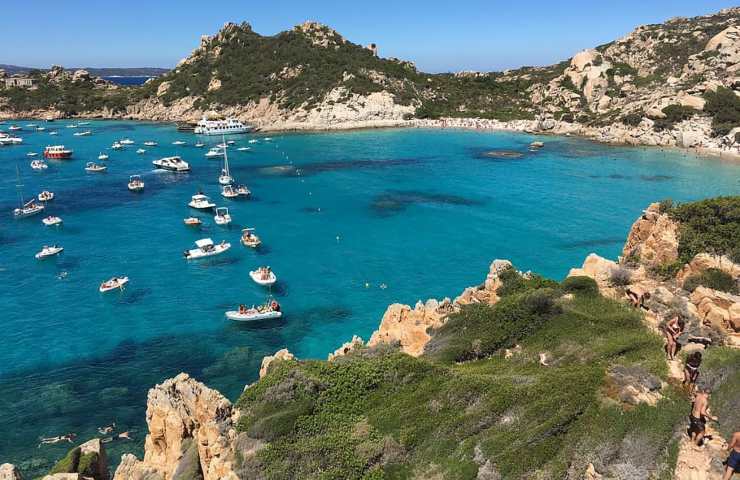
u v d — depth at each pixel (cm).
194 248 8419
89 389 4644
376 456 2272
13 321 5950
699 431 1908
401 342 3759
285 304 6419
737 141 14662
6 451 3831
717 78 17612
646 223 4647
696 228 4091
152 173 14100
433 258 7956
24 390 4625
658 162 14038
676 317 2712
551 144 17425
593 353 2727
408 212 10412
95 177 13588
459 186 12375
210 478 2423
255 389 2848
